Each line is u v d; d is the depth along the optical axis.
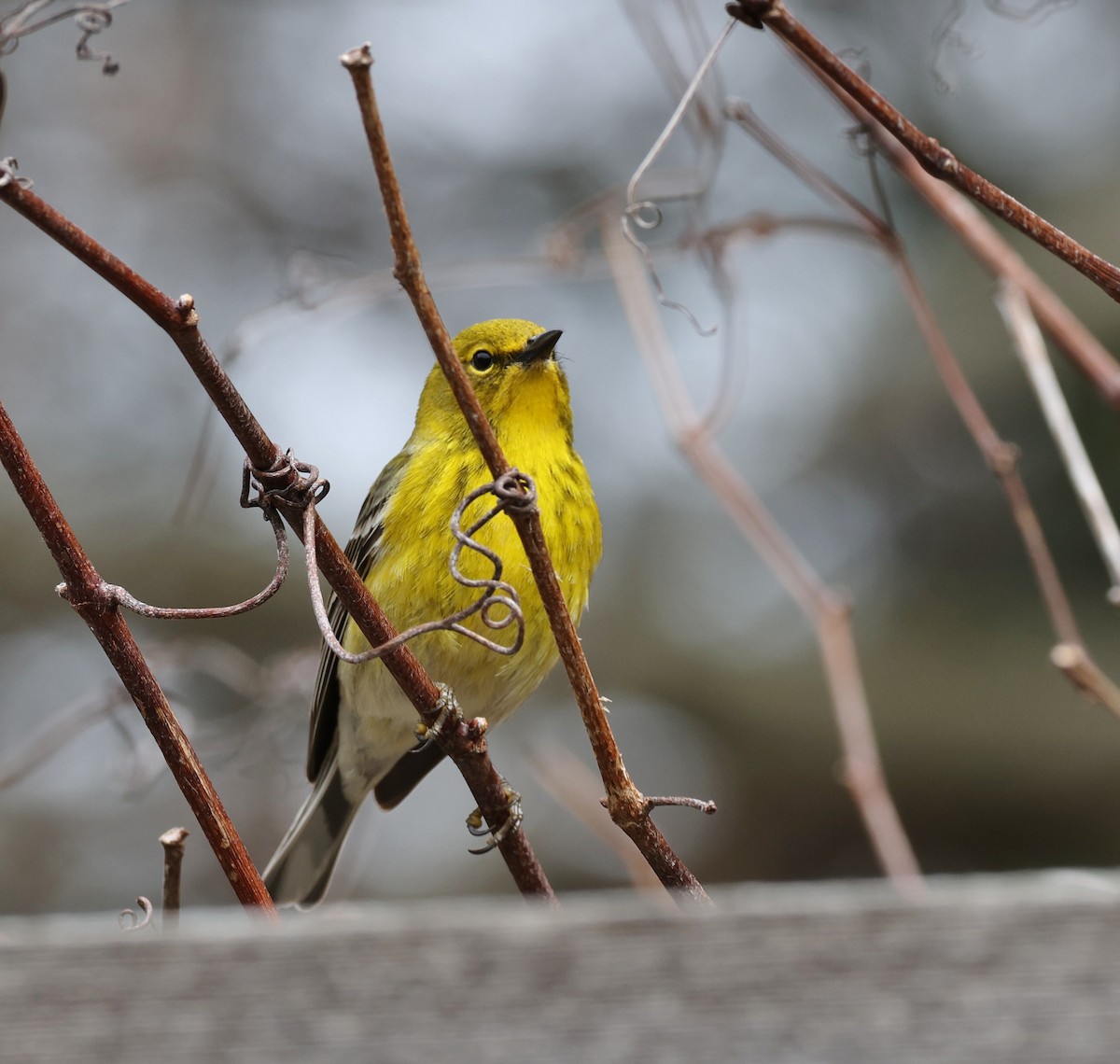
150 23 17.16
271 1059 2.94
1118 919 3.10
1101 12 14.39
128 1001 3.05
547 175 16.38
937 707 13.81
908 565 14.68
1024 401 13.81
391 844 13.16
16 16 4.25
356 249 16.56
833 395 14.88
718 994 2.99
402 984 3.05
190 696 11.34
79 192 16.44
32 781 12.88
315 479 4.32
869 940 3.10
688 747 14.32
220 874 12.49
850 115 6.42
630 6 6.68
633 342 15.14
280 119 17.00
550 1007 3.03
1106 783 13.45
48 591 14.21
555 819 13.62
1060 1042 2.89
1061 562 14.11
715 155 6.79
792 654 14.43
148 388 15.45
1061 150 14.21
